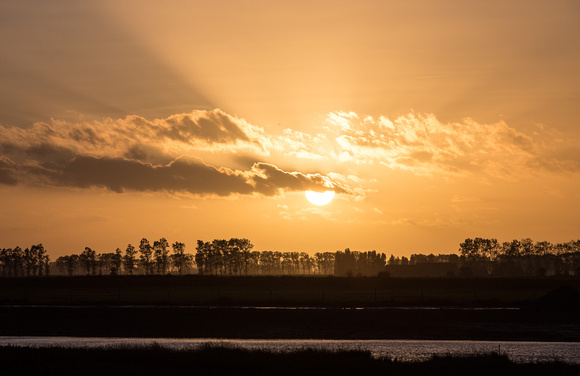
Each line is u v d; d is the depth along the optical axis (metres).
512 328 79.06
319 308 87.62
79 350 49.34
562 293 94.62
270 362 44.56
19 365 44.31
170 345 64.88
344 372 42.09
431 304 95.31
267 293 123.81
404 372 42.75
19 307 88.19
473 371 43.53
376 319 81.12
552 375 42.72
